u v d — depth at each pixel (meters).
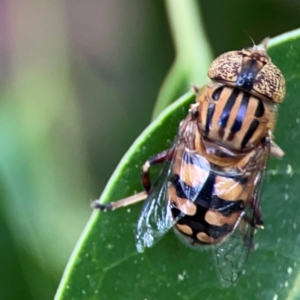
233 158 0.09
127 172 0.09
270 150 0.09
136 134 0.11
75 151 0.11
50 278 0.10
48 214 0.10
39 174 0.10
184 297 0.09
